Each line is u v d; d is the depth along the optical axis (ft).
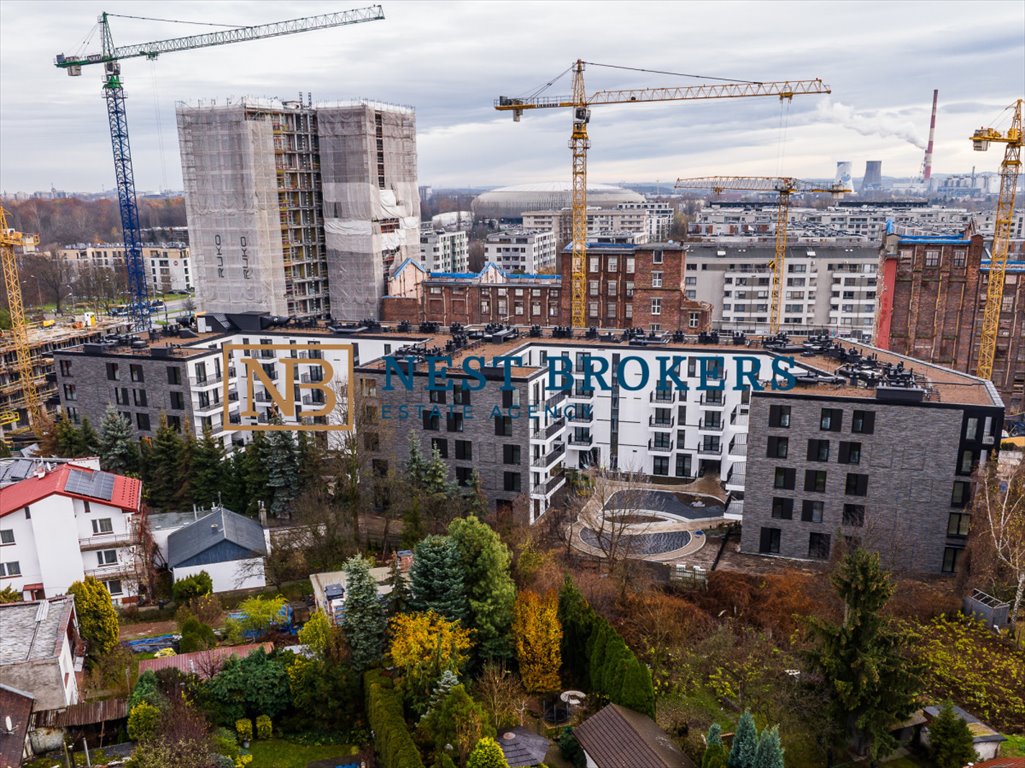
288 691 174.70
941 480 243.81
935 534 247.50
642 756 147.02
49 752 154.61
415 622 176.96
